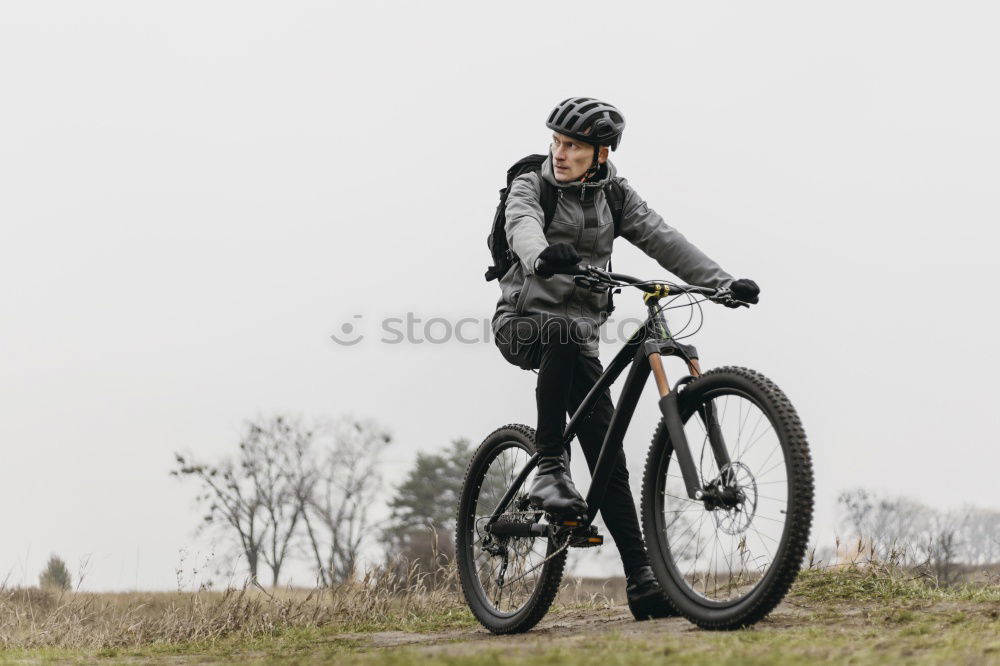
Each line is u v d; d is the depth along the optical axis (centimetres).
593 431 1336
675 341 1164
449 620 1702
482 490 1488
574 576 1859
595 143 1305
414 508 10331
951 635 965
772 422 1028
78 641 1734
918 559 1706
